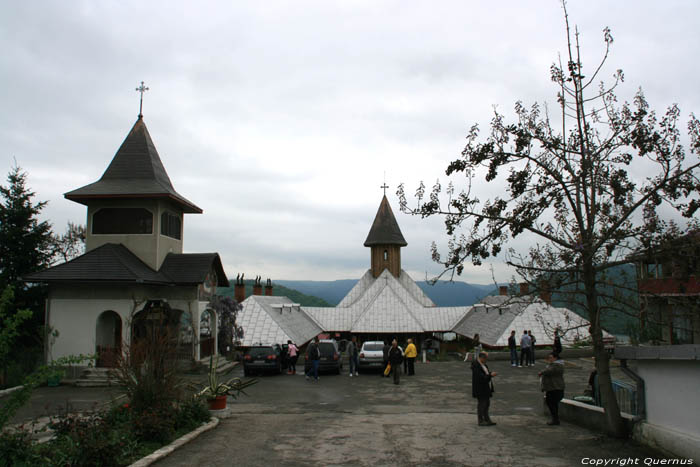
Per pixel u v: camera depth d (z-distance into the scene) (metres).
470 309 51.31
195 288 26.31
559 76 10.30
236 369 28.97
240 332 31.22
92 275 23.20
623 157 10.05
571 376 23.22
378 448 10.12
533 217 10.13
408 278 58.44
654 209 9.45
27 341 25.39
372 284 54.00
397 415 14.61
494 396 18.39
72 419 9.81
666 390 9.15
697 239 8.56
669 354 8.62
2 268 26.02
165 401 11.30
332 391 20.34
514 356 27.06
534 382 21.70
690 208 9.09
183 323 26.83
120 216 26.50
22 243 26.52
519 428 12.09
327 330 51.53
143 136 29.02
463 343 45.91
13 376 22.34
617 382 11.72
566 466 8.69
